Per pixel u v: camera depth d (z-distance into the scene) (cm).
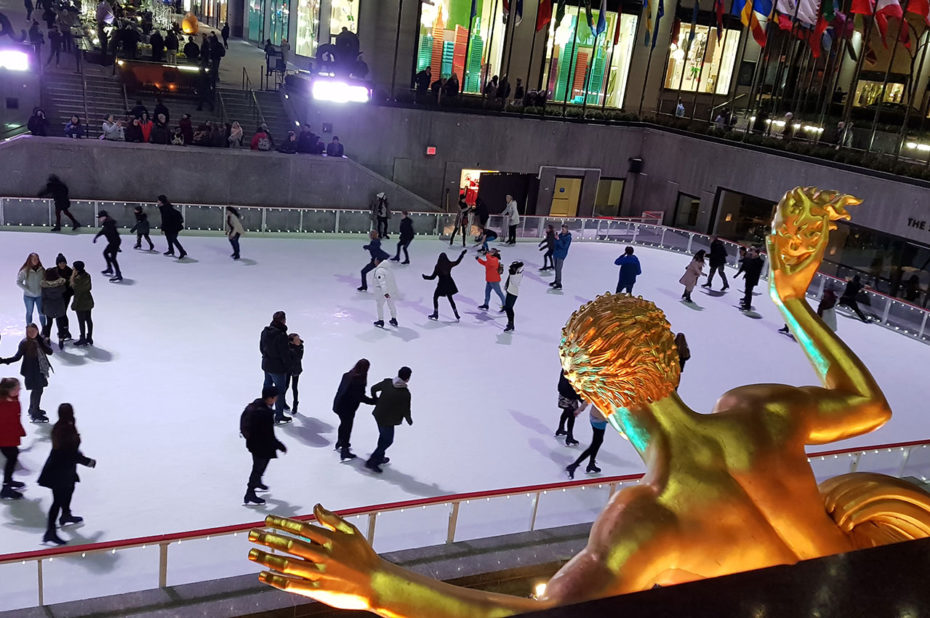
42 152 1958
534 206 2750
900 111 2489
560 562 804
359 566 124
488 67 2850
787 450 171
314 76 2411
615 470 1069
